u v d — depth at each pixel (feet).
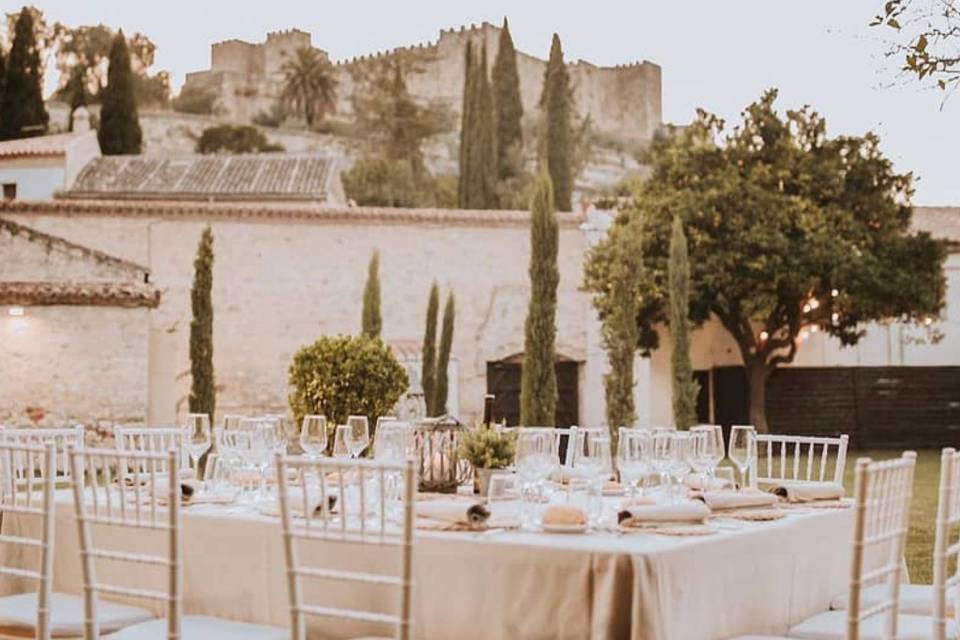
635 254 51.44
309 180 87.15
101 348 62.85
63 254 67.15
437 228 80.28
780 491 17.60
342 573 11.96
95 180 86.58
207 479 18.97
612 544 13.11
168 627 12.86
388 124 211.41
